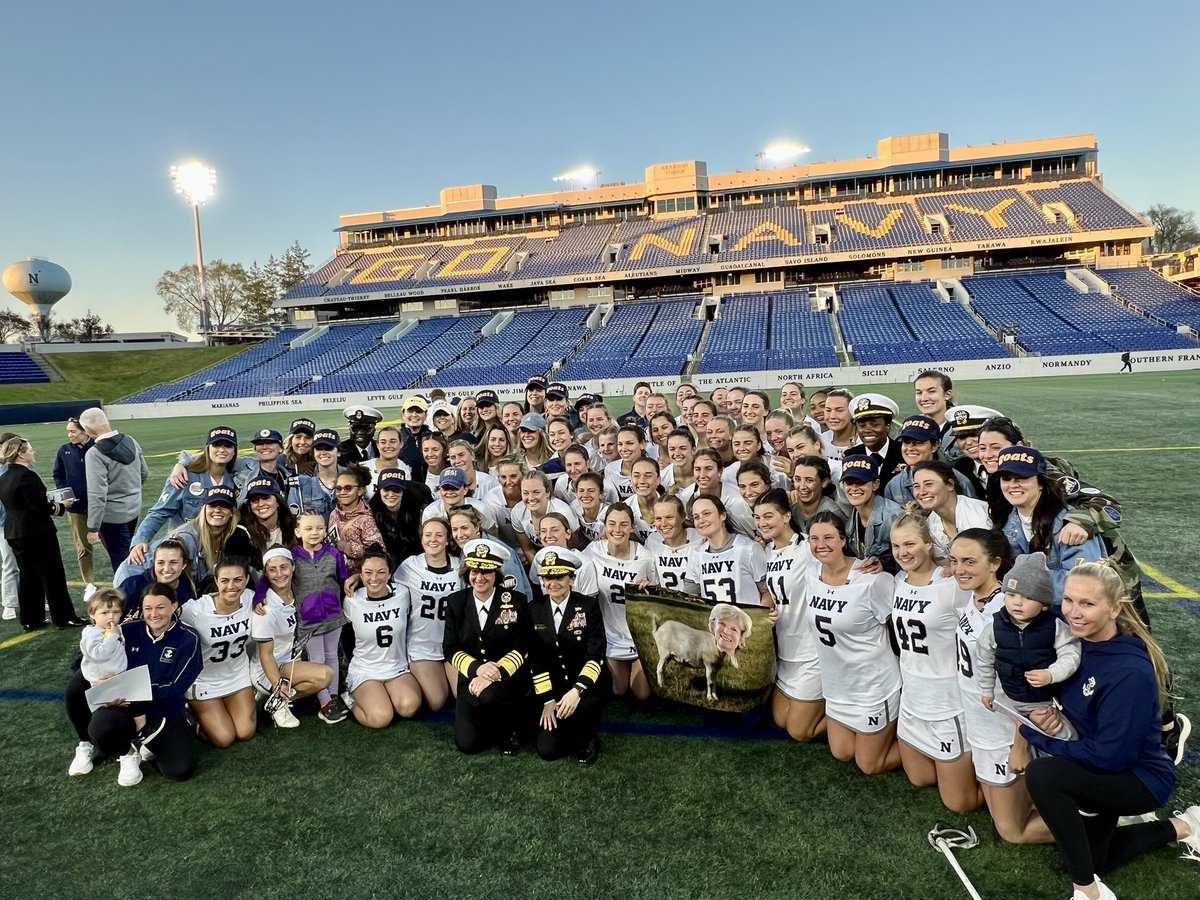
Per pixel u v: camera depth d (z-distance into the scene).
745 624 4.55
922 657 3.81
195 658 4.55
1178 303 36.62
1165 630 5.86
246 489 5.87
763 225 47.59
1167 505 9.76
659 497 5.82
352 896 3.37
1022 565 3.22
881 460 5.73
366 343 47.69
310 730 5.00
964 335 37.16
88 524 7.47
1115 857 3.29
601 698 4.49
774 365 37.09
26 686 5.88
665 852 3.58
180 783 4.37
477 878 3.45
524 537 6.11
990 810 3.55
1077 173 45.62
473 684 4.42
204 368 47.34
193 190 46.25
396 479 5.86
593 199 52.28
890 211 46.12
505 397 37.91
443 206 54.59
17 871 3.63
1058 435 15.80
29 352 46.09
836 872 3.39
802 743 4.57
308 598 5.13
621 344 42.16
